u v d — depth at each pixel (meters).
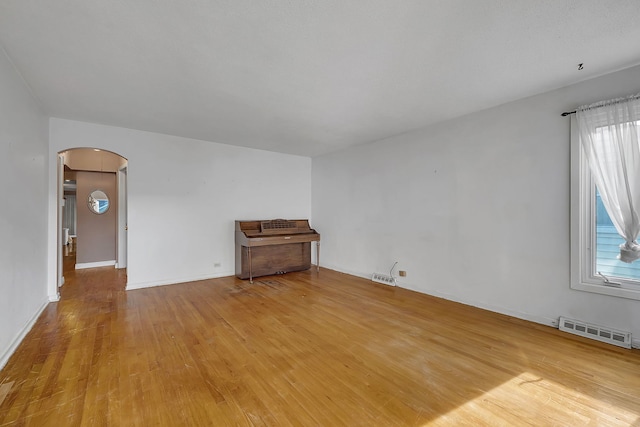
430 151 3.97
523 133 3.05
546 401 1.74
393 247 4.51
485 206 3.38
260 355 2.30
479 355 2.30
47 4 1.65
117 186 5.90
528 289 3.03
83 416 1.60
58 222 4.16
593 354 2.31
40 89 2.82
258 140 4.82
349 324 2.95
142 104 3.22
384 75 2.53
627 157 2.39
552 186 2.85
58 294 3.75
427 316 3.17
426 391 1.84
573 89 2.71
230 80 2.63
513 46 2.08
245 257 4.89
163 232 4.48
